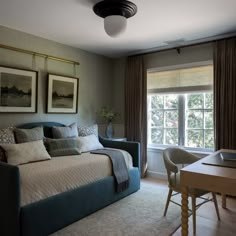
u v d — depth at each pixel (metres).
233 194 1.51
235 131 3.29
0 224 2.01
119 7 2.35
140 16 2.71
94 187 2.67
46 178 2.20
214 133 3.45
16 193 1.88
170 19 2.79
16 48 3.12
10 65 3.09
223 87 3.38
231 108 3.32
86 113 4.21
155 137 4.34
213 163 1.93
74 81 3.92
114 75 4.80
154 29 3.13
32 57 3.35
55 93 3.62
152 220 2.49
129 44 3.82
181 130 4.02
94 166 2.76
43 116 3.51
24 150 2.57
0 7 2.48
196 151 3.80
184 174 1.70
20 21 2.87
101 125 4.54
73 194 2.40
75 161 2.68
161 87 4.18
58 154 2.96
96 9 2.44
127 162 3.36
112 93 4.79
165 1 2.35
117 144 3.69
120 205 2.89
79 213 2.47
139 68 4.28
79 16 2.71
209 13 2.63
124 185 3.10
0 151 2.50
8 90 3.04
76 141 3.29
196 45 3.76
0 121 3.00
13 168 1.89
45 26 3.03
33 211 2.00
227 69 3.37
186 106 3.99
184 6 2.46
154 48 4.01
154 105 4.35
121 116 4.66
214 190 1.58
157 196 3.22
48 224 2.13
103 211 2.71
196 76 3.80
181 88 3.95
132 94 4.36
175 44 3.78
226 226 2.38
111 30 2.44
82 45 3.88
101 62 4.52
